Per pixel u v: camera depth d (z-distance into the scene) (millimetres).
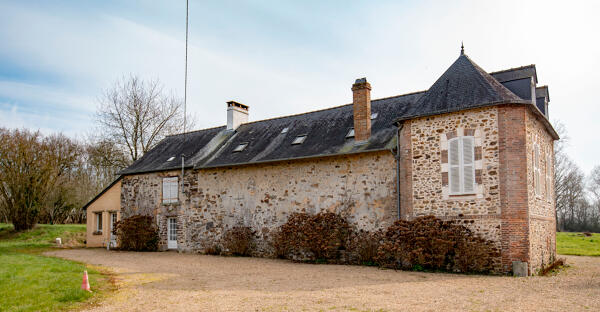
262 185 17344
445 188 12695
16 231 25922
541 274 12289
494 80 13289
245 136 20375
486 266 11836
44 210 29109
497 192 11922
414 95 16906
